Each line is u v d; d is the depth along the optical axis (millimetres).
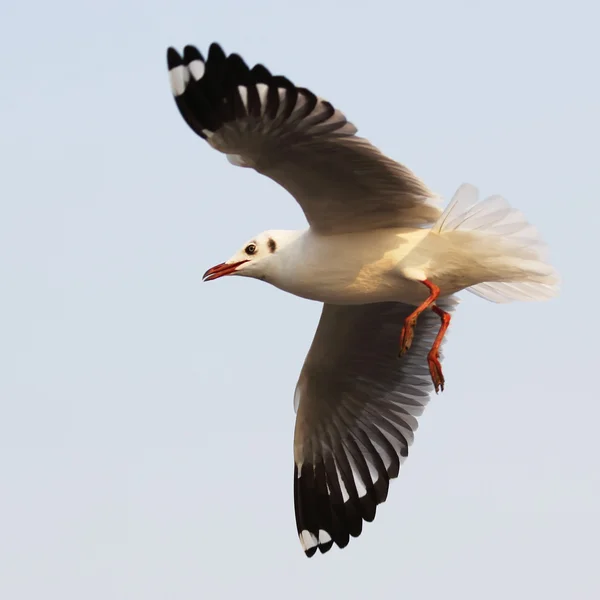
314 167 12789
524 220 13109
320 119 11969
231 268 14141
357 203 13328
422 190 13016
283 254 13992
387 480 16422
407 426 16391
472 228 13258
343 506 16562
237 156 12672
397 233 13586
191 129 12297
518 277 13398
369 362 16297
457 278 13531
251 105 11969
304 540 16625
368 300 14016
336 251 13680
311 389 16406
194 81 12117
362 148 12398
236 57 11945
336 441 16688
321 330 15906
